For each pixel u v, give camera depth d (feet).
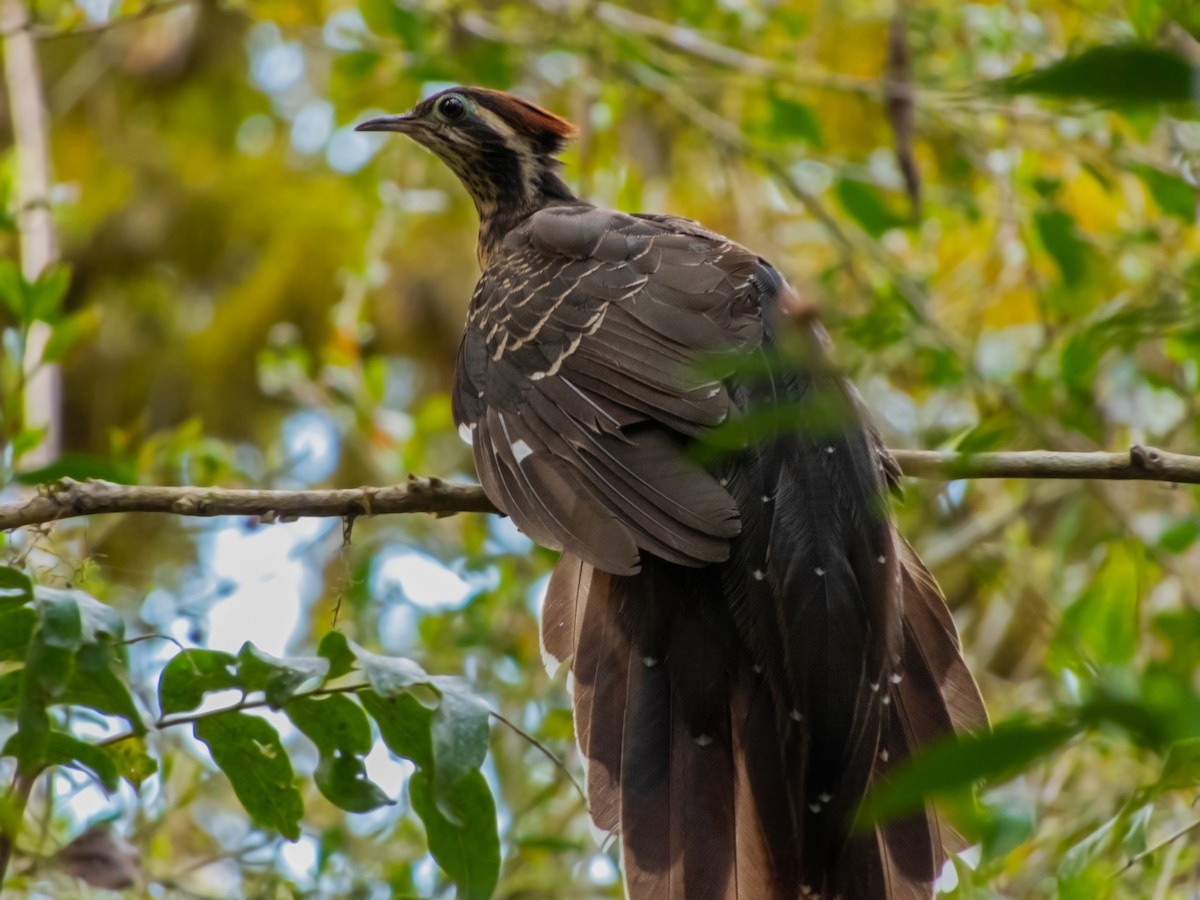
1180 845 30.45
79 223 49.96
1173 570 35.53
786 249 47.83
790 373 25.49
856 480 24.90
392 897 29.32
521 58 43.21
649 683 24.72
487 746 19.74
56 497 25.52
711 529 23.76
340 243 56.75
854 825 10.26
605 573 26.11
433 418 41.86
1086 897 25.18
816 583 23.97
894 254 46.73
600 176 44.57
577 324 27.48
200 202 57.82
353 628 38.24
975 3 44.60
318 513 26.35
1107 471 26.37
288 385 42.91
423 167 49.73
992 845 23.65
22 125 38.19
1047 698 38.09
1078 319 37.63
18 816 20.11
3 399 33.40
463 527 43.19
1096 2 40.83
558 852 35.12
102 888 27.61
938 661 26.68
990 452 26.84
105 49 57.57
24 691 19.03
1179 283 35.76
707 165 48.73
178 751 34.76
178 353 56.75
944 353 37.04
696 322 26.48
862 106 47.93
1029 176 41.06
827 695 23.40
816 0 47.29
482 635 37.22
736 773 23.91
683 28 45.29
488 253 39.09
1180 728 10.12
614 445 25.46
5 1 41.42
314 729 21.58
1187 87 8.93
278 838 32.04
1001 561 39.58
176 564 48.06
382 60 42.80
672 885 23.13
